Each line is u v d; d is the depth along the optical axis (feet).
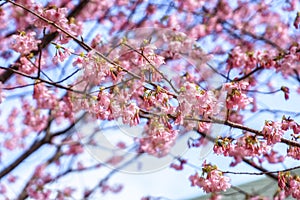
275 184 18.42
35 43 11.38
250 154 11.45
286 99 14.60
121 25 17.90
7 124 19.29
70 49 10.59
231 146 11.09
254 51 15.30
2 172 17.90
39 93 15.06
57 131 18.28
